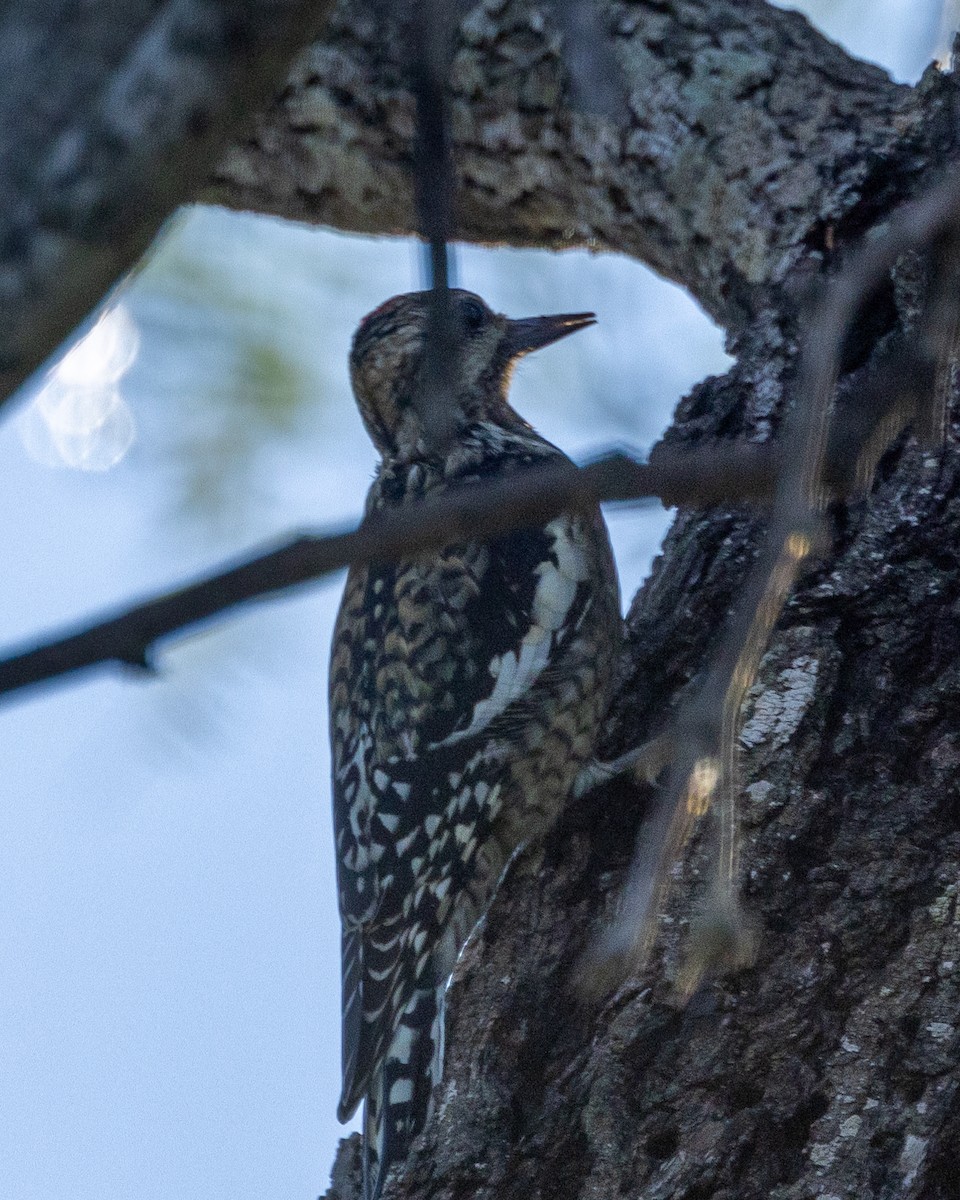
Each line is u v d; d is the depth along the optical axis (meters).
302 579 2.63
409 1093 6.72
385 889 7.85
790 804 5.95
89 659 2.55
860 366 6.93
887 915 5.75
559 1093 5.80
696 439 7.27
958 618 6.20
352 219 9.06
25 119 2.59
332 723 8.53
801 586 6.36
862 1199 5.40
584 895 6.60
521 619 8.21
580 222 8.93
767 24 8.37
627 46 8.49
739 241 7.96
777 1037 5.64
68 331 2.66
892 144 7.68
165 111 2.56
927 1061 5.53
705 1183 5.49
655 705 7.28
